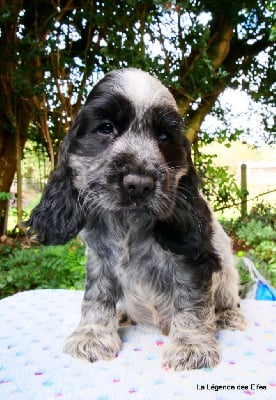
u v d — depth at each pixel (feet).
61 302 1.20
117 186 0.76
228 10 2.78
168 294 0.90
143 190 0.75
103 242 0.89
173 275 0.87
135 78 0.86
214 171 3.42
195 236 0.86
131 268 0.89
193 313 0.86
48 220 0.93
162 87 0.88
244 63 3.47
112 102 0.82
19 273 1.91
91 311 0.90
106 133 0.84
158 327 0.98
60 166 0.92
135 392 0.69
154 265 0.88
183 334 0.85
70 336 0.89
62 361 0.82
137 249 0.88
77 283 1.80
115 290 0.92
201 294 0.86
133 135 0.82
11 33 2.48
